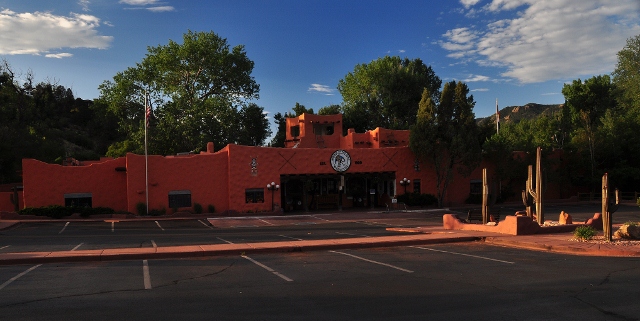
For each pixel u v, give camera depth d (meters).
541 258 13.20
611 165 44.72
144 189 32.16
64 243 17.48
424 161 39.38
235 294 8.98
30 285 9.74
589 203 41.31
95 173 32.31
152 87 58.62
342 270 11.50
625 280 10.13
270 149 35.12
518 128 64.12
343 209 38.38
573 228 18.64
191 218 31.28
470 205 39.88
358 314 7.57
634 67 55.97
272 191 35.06
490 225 19.45
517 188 43.34
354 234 21.03
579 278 10.38
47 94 60.84
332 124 46.66
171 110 51.75
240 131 59.56
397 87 60.53
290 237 19.80
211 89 59.09
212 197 33.78
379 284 9.88
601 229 19.45
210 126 52.88
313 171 36.19
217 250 13.97
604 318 7.34
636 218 27.42
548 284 9.79
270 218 31.98
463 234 18.03
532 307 7.98
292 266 12.06
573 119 53.09
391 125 57.62
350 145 43.69
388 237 17.44
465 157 38.19
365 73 67.62
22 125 45.84
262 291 9.24
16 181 43.97
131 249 14.25
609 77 60.97
